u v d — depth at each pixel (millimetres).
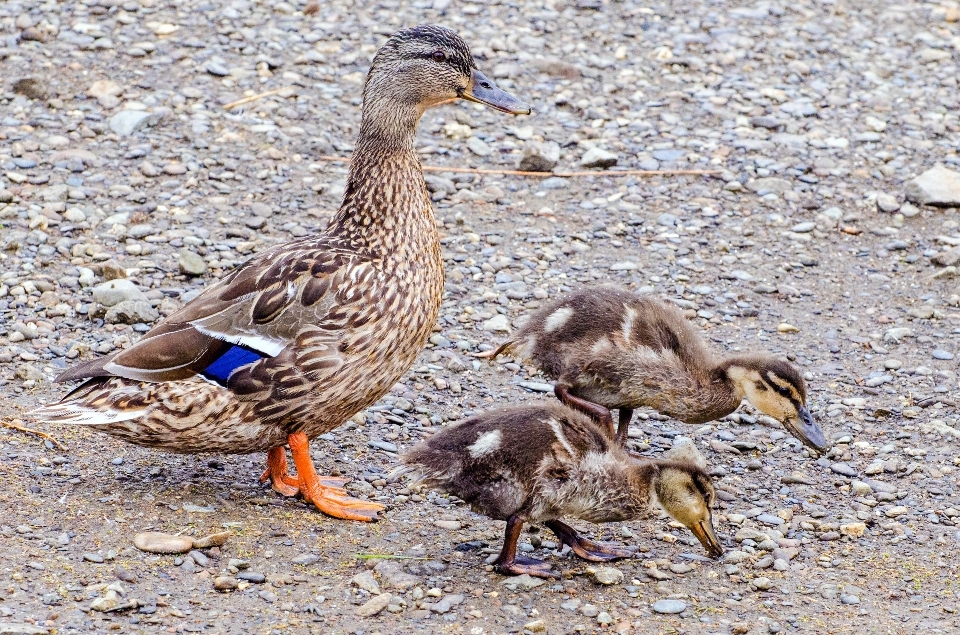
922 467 10594
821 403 11695
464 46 10250
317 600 7945
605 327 10742
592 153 16250
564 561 8914
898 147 17016
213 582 8000
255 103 16859
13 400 10453
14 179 14469
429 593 8172
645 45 19391
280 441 9242
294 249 9375
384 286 9219
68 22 18234
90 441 9969
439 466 8766
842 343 12844
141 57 17594
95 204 14234
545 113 17500
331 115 16906
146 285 12742
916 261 14531
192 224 14086
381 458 10312
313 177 15406
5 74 16734
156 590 7859
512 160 16344
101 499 8984
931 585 8766
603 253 14414
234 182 15109
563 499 8633
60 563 8031
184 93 16859
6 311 11969
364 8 19859
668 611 8195
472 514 9531
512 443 8477
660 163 16406
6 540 8227
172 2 19219
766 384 10555
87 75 16953
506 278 13711
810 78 18828
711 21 20250
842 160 16625
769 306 13539
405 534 9070
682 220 15211
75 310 12141
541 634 7809
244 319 8898
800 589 8633
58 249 13219
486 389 11688
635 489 8977
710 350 11586
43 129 15680
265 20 19141
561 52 19000
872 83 18781
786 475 10516
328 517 9219
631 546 9281
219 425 8906
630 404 10938
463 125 17062
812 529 9609
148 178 14914
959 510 9891
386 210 9562
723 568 8922
